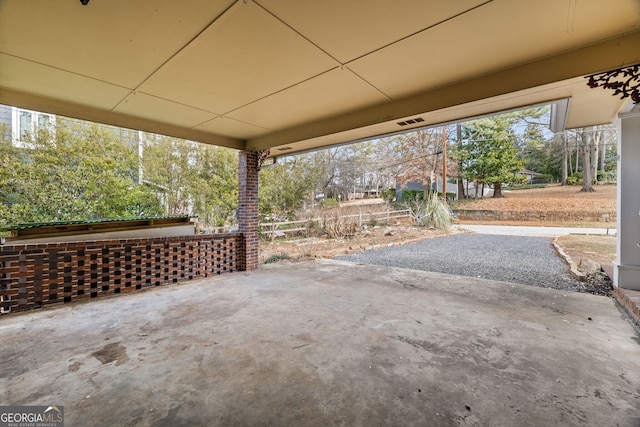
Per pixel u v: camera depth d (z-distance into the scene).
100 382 2.05
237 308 3.62
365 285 4.73
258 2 1.92
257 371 2.21
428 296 4.13
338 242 9.56
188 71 2.91
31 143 7.57
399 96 3.64
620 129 3.86
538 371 2.19
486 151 17.66
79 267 3.95
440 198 15.87
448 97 3.32
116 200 8.75
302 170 13.77
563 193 17.06
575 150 18.31
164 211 9.95
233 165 11.25
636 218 3.81
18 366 2.26
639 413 1.73
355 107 4.00
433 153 16.28
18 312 3.45
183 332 2.90
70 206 7.96
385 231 11.44
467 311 3.52
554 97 3.22
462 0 1.92
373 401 1.86
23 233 3.94
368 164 18.86
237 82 3.19
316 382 2.06
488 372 2.18
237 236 5.84
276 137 5.30
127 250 4.37
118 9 1.96
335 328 3.01
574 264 5.92
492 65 2.85
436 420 1.68
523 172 19.23
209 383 2.05
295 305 3.74
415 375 2.15
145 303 3.81
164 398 1.88
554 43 2.46
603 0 1.91
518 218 15.59
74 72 2.91
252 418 1.71
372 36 2.34
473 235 11.52
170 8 1.96
